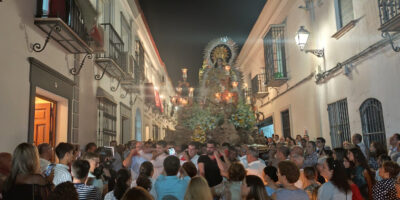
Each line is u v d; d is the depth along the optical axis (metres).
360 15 7.98
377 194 3.58
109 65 8.47
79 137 6.89
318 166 3.79
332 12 9.53
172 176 3.53
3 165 3.21
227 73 11.16
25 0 4.84
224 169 4.65
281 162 3.20
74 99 6.68
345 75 8.88
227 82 11.01
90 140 7.62
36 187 2.85
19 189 2.79
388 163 3.70
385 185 3.56
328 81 9.96
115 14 10.37
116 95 10.34
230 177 3.56
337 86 9.40
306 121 11.85
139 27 14.84
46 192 2.91
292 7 12.95
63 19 5.42
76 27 5.96
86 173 3.41
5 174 3.18
